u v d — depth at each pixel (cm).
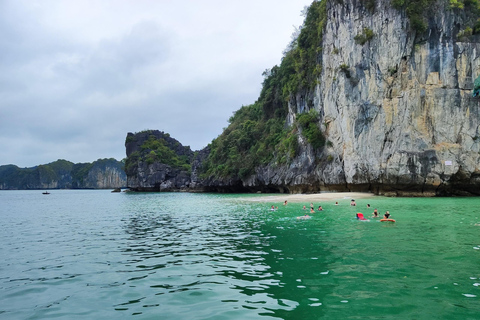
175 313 620
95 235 1642
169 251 1184
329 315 583
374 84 3594
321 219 1920
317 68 4553
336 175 4084
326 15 4372
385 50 3522
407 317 568
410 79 3400
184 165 12138
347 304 630
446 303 625
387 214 1789
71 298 727
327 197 3575
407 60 3419
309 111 4797
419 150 3347
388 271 833
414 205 2522
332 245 1167
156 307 655
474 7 3378
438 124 3328
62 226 2077
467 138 3284
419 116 3366
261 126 7244
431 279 764
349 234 1381
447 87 3325
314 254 1039
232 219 2122
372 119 3591
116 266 992
